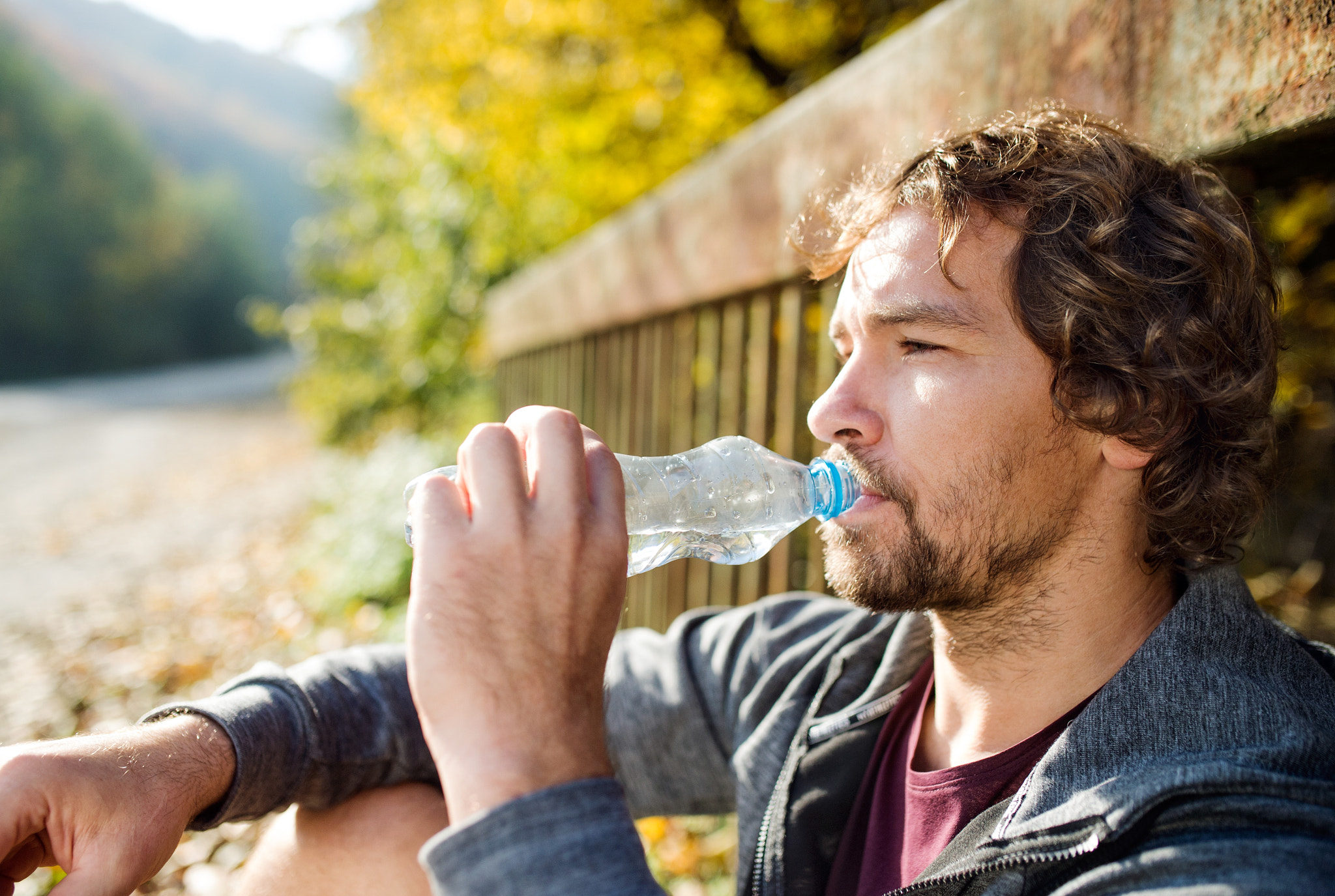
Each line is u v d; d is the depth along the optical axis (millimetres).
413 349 10227
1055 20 1273
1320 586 4211
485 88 5945
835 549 1102
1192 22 1092
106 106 37562
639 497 1340
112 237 34000
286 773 1097
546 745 780
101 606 5258
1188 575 1032
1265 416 1093
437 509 846
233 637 4590
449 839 741
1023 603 1043
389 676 1254
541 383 4945
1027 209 1006
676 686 1394
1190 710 884
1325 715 901
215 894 2416
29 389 26250
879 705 1186
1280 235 2938
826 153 1779
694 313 2691
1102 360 991
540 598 813
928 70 1505
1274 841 734
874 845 1104
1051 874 875
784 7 4484
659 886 760
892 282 1040
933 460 1017
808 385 2525
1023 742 1022
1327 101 940
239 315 40844
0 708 3656
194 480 10266
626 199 5551
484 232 8578
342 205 14164
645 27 4723
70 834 920
